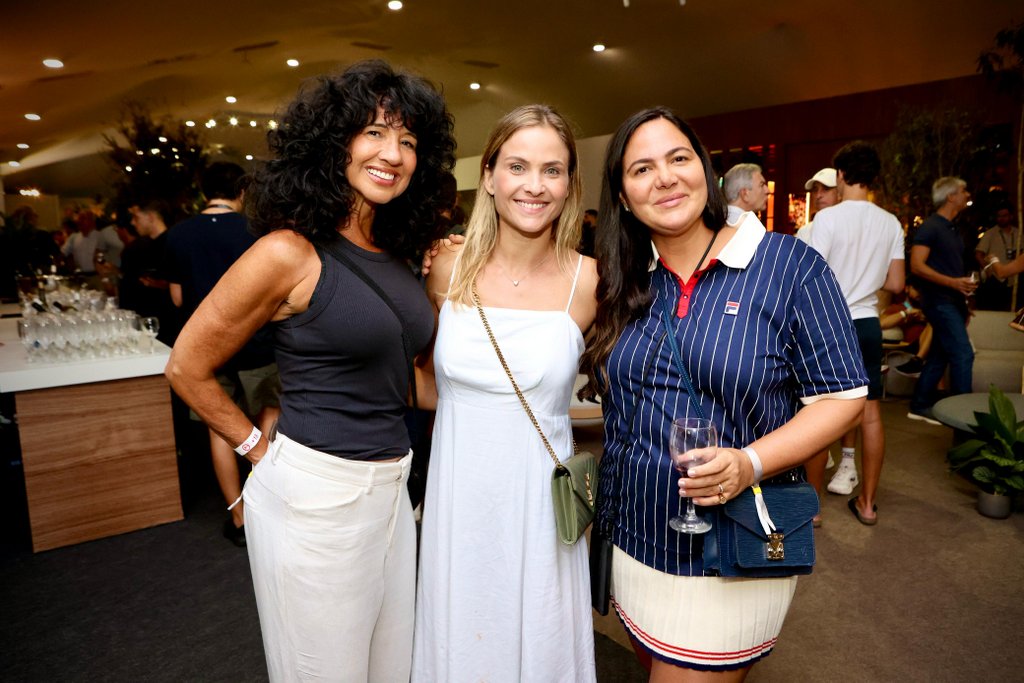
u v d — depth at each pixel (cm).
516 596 150
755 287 127
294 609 138
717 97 1026
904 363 567
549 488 149
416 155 146
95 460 312
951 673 215
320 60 1014
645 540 136
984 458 330
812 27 840
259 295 130
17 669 221
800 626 242
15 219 604
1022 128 644
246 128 1375
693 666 133
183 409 458
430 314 150
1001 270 482
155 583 276
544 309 154
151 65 935
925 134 725
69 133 1253
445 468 154
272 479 137
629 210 138
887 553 296
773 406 128
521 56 991
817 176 376
